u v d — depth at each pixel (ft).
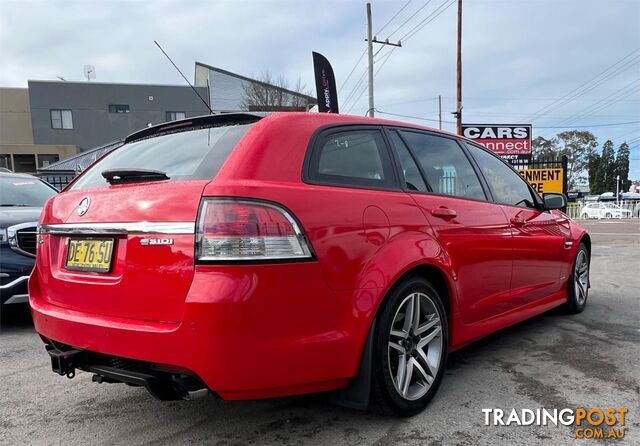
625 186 244.63
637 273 25.07
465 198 11.35
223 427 8.96
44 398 10.47
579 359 12.13
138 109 126.00
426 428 8.70
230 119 8.96
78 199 8.65
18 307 16.72
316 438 8.44
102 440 8.59
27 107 130.62
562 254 15.05
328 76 57.88
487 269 11.25
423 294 9.35
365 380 8.23
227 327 6.68
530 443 8.18
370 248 8.30
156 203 7.42
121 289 7.61
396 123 10.66
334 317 7.72
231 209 6.95
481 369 11.53
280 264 7.08
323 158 8.48
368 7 83.05
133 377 7.38
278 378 7.13
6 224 15.43
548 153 236.84
